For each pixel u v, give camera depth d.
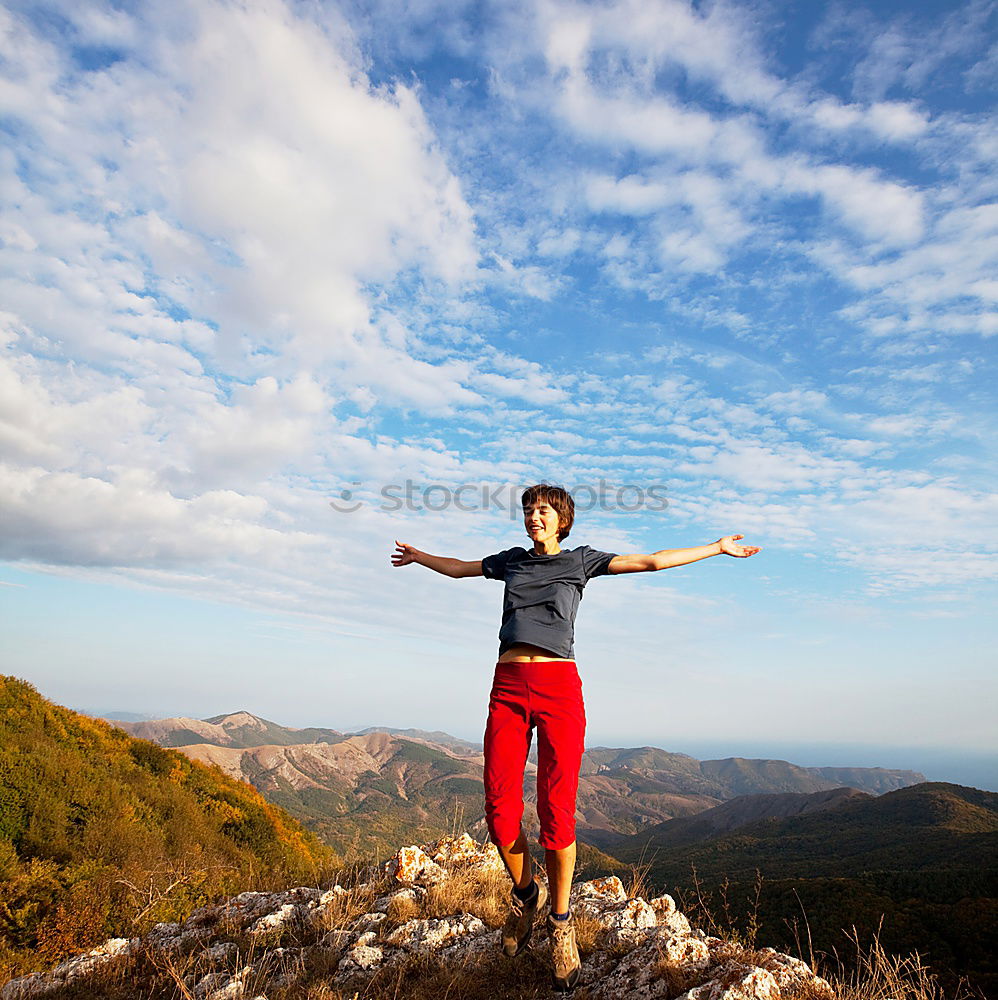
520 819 3.35
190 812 15.70
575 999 3.68
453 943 4.56
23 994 4.72
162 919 7.93
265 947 5.05
